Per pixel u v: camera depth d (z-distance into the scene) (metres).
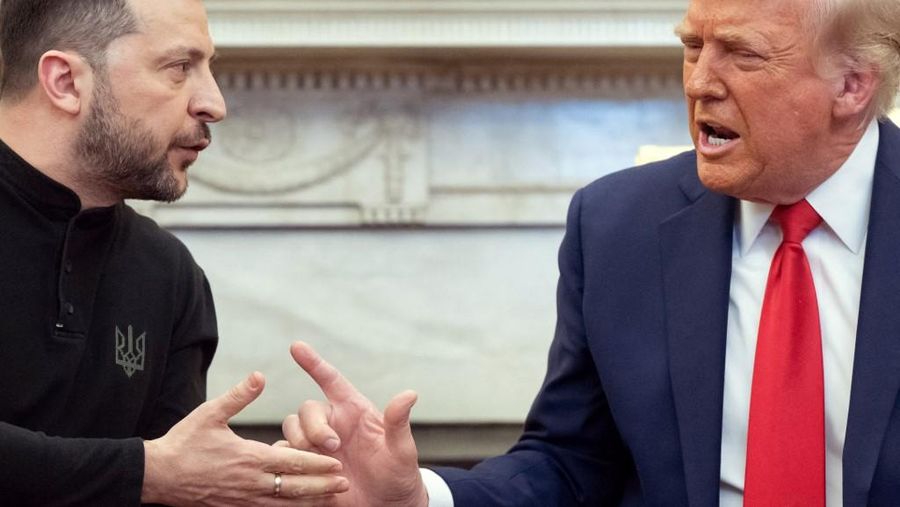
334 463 1.75
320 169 4.09
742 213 1.76
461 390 4.14
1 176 1.87
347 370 4.14
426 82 4.10
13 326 1.84
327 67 4.06
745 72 1.62
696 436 1.70
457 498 1.81
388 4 3.93
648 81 4.12
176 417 2.03
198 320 2.10
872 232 1.68
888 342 1.63
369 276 4.14
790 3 1.60
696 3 1.65
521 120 4.12
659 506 1.73
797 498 1.63
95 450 1.73
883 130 1.75
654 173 1.88
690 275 1.76
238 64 4.04
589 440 1.88
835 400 1.67
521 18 3.95
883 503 1.62
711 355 1.72
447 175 4.12
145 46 1.89
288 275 4.14
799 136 1.63
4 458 1.70
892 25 1.63
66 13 1.88
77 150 1.89
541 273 4.15
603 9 3.93
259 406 4.12
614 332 1.79
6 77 1.91
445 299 4.14
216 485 1.75
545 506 1.86
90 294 1.92
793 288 1.69
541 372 4.14
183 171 1.96
